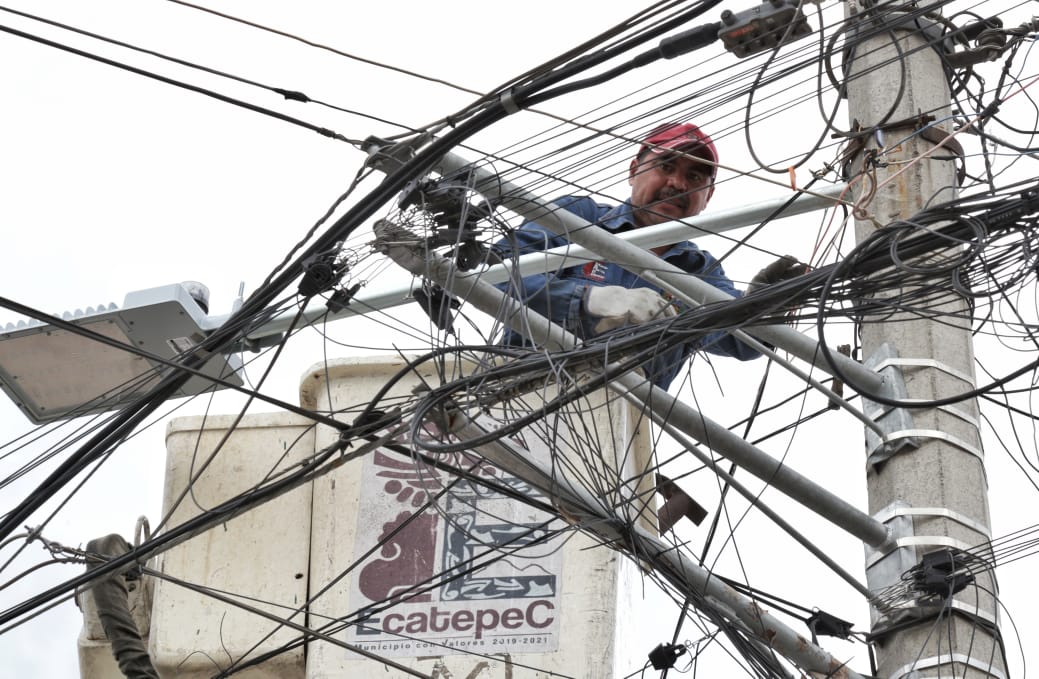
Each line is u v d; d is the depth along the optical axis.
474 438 10.37
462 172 11.32
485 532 13.60
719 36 11.08
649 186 13.43
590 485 13.15
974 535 11.59
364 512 13.87
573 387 10.62
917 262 11.02
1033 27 11.87
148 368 14.42
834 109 10.76
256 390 11.88
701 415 11.37
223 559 13.92
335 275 11.82
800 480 11.47
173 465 14.38
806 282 9.99
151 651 13.55
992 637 11.27
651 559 11.17
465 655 13.14
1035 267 9.49
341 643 11.94
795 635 11.34
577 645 13.05
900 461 11.85
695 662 11.82
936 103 12.99
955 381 12.14
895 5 12.98
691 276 11.47
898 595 11.42
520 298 10.91
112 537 12.14
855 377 11.94
